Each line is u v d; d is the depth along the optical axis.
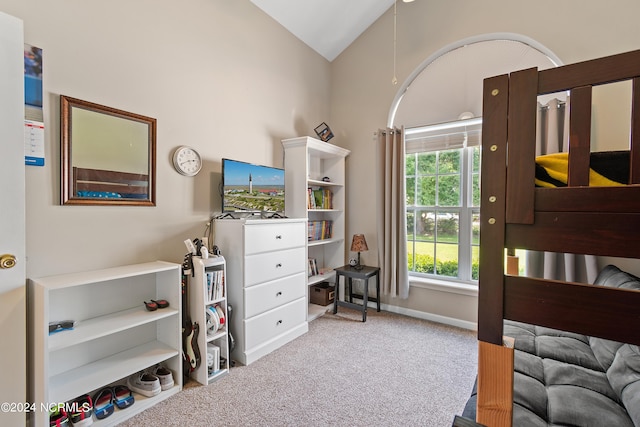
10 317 1.37
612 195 0.72
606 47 2.34
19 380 1.39
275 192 2.82
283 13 3.01
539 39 2.59
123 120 1.90
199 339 1.99
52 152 1.62
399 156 3.25
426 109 3.22
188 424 1.60
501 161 0.83
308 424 1.60
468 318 2.97
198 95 2.36
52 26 1.61
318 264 3.70
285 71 3.19
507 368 0.83
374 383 1.98
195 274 2.02
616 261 2.24
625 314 0.70
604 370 1.42
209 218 2.44
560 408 1.15
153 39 2.06
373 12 3.36
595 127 2.35
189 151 2.27
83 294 1.74
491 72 2.88
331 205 3.66
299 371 2.13
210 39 2.45
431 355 2.38
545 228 0.78
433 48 3.11
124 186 1.91
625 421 1.06
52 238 1.62
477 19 2.86
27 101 1.52
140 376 1.88
